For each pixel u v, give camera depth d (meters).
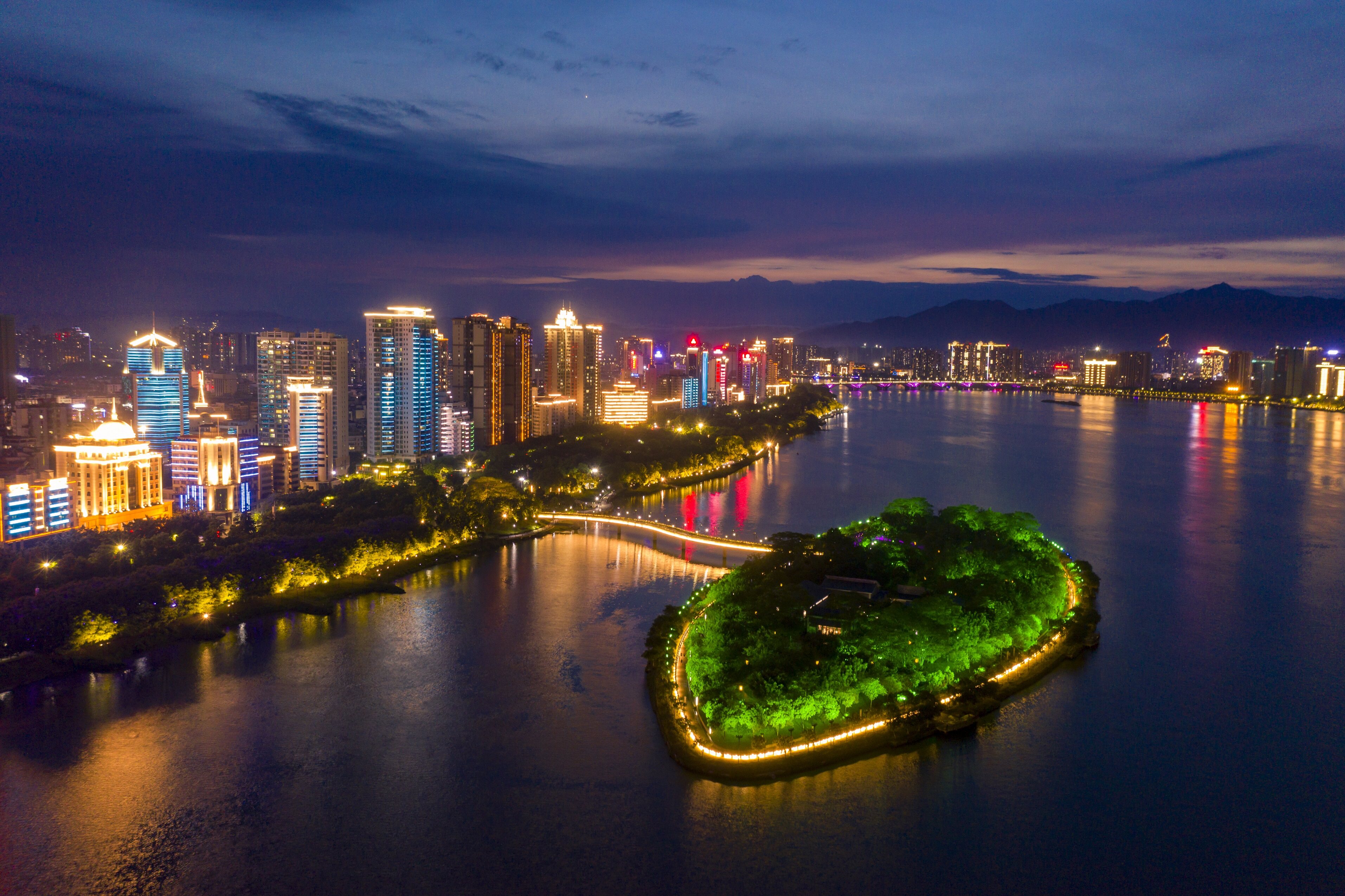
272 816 162.38
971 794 167.88
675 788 169.75
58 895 142.50
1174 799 167.62
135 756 182.25
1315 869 149.12
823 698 182.88
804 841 154.75
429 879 145.88
